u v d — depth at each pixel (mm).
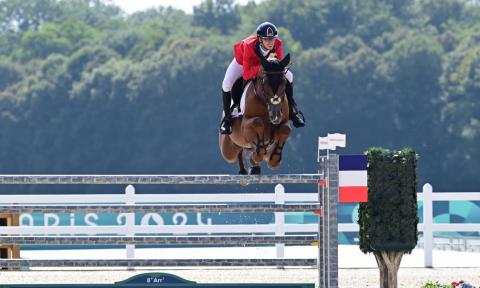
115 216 20500
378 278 13805
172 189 52156
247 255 16797
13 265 9406
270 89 9508
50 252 17750
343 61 58000
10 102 59156
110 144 57500
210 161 56844
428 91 57000
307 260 9523
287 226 15617
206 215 21203
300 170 55625
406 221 10891
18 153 58469
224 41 61969
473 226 15906
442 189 55688
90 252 17672
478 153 55062
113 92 57719
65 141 58031
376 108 57000
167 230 15289
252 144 9727
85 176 9180
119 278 13852
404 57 57531
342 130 57000
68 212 9469
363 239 11078
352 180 9344
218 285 9125
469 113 55844
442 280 13453
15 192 53844
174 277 9180
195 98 57344
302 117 10344
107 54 62281
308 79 57406
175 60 57906
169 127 57094
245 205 9484
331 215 9352
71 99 58531
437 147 56094
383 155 10891
